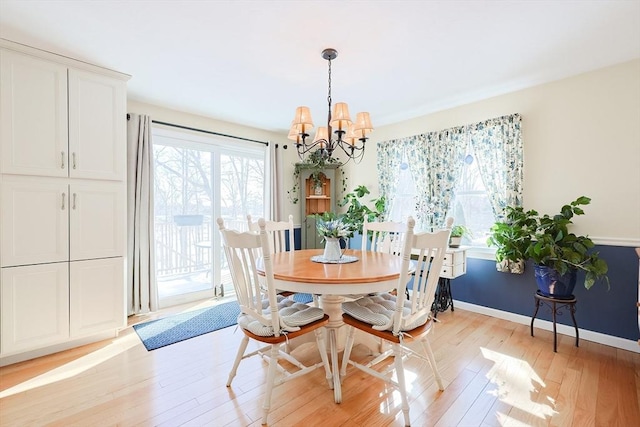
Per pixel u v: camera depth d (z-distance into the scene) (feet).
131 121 10.19
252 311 5.47
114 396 5.72
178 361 7.08
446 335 8.55
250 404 5.49
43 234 7.25
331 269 6.13
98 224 8.07
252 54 7.40
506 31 6.42
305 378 6.36
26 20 6.04
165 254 11.62
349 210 13.39
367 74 8.50
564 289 7.65
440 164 11.22
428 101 10.60
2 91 6.73
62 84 7.50
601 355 7.34
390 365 6.86
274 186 14.34
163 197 11.59
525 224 8.50
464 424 4.97
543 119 9.07
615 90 7.89
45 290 7.28
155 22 6.12
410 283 10.78
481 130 10.19
